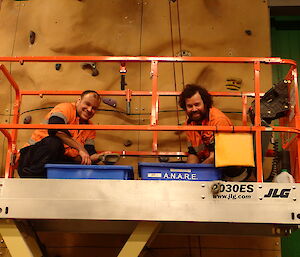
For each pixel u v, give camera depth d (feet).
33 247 11.18
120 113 14.03
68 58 11.09
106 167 9.90
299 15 16.16
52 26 14.83
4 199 9.48
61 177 9.88
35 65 14.56
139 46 14.64
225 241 13.05
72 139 10.66
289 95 10.75
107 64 14.47
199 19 14.83
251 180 11.87
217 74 14.29
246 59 10.59
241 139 9.93
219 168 10.07
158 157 13.38
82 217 9.37
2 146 13.87
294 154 10.78
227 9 14.92
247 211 9.36
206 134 10.95
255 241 13.02
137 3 15.01
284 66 15.79
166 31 14.74
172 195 9.46
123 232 11.28
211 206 9.39
